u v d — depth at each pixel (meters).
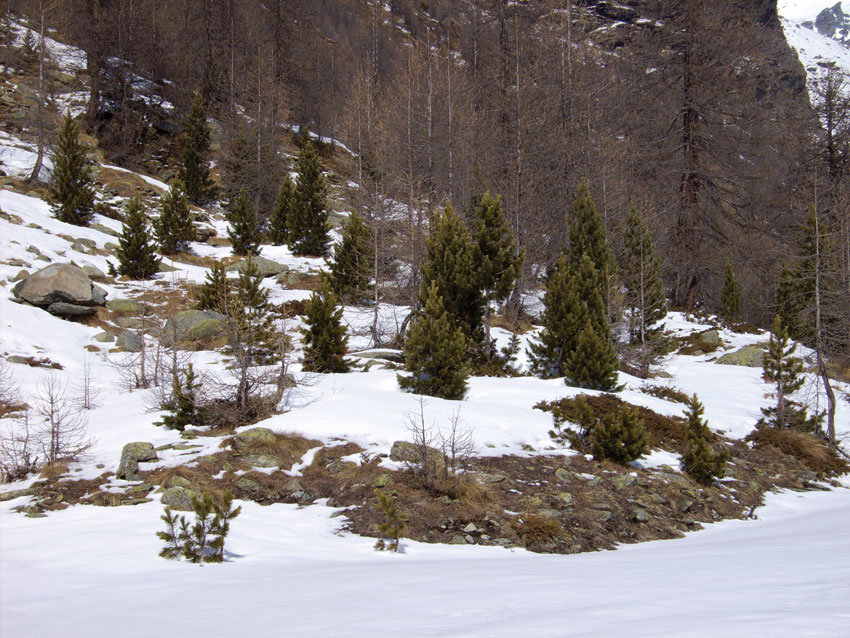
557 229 30.23
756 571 5.61
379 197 24.06
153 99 47.06
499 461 11.25
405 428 11.73
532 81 33.62
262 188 38.28
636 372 21.38
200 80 51.12
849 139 38.72
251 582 5.65
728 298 31.03
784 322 27.81
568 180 32.38
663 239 31.17
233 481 9.71
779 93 46.34
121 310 22.61
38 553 6.70
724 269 34.38
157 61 47.38
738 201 34.59
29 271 22.89
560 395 15.30
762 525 10.29
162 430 11.81
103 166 37.53
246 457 10.34
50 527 7.76
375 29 72.50
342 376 16.28
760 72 34.75
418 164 29.19
